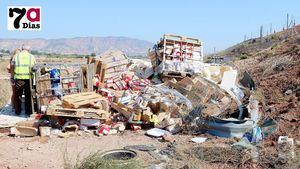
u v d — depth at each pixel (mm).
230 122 9109
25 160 7531
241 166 7125
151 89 11500
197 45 14156
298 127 9180
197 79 11891
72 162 7395
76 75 11078
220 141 8773
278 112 10758
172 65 13383
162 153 7898
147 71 14531
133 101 10773
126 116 10352
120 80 12477
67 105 9688
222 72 14258
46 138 9055
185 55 13875
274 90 14227
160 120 10008
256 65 24328
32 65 10586
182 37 14016
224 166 7113
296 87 13703
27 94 10797
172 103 10367
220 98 11000
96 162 6008
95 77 11844
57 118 9703
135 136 9406
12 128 9336
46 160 7574
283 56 22703
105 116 9727
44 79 10438
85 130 9602
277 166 6996
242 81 14734
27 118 10500
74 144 8664
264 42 57031
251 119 9359
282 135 8758
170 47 13797
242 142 7898
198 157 7453
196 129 9648
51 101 10219
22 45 10789
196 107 10148
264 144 8328
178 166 7023
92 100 9992
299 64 17891
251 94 12289
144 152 8016
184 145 8531
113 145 8633
